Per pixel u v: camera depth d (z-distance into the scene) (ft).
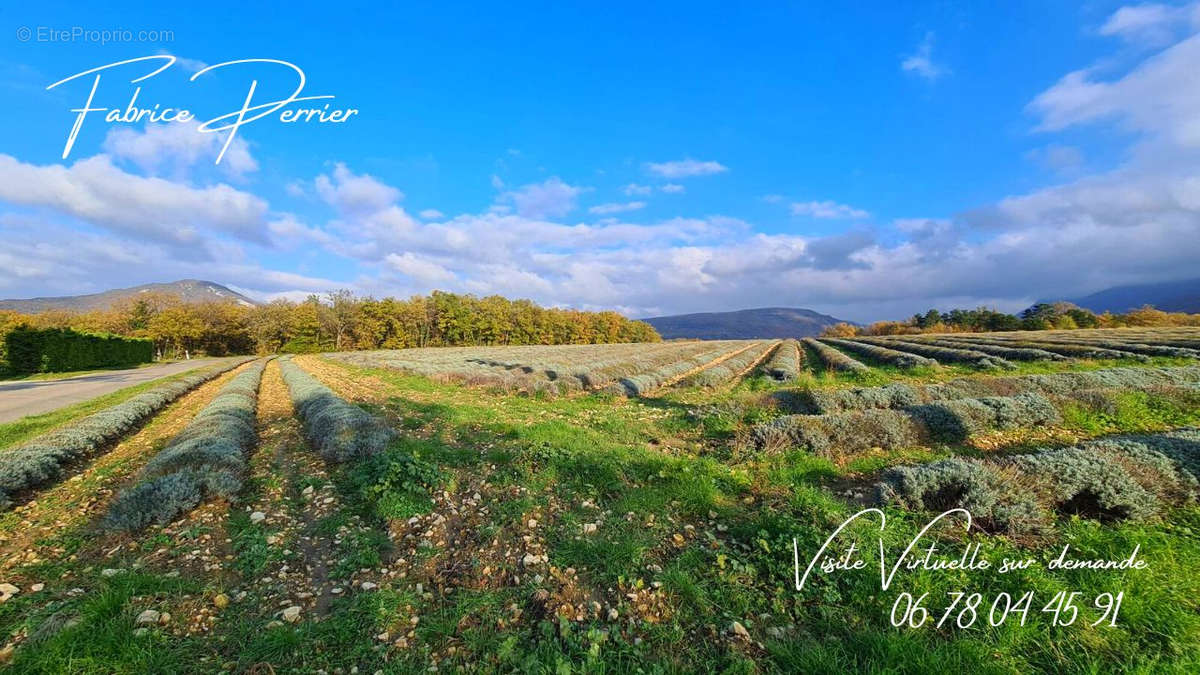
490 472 25.67
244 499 22.72
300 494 23.65
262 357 202.69
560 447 29.76
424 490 22.13
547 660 11.28
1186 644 10.93
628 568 15.40
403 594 14.16
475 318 296.92
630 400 54.13
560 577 15.10
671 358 128.36
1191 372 47.11
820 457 27.17
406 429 38.04
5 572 15.60
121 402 53.98
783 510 19.19
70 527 19.75
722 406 42.55
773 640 12.01
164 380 80.43
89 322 208.74
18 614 12.97
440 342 284.61
